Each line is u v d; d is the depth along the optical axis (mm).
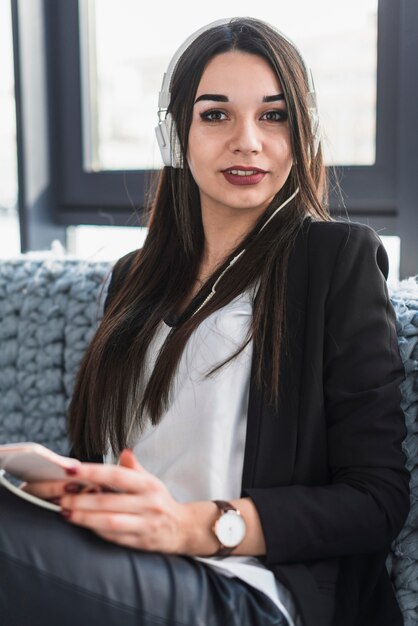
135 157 1664
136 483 792
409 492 936
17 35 1651
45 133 1729
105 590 761
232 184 985
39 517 784
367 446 878
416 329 1018
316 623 827
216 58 976
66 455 1263
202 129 989
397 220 1376
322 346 918
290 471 896
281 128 986
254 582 824
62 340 1275
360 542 857
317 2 1432
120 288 1173
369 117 1427
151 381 967
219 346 942
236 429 930
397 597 996
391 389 904
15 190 1778
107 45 1670
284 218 1000
